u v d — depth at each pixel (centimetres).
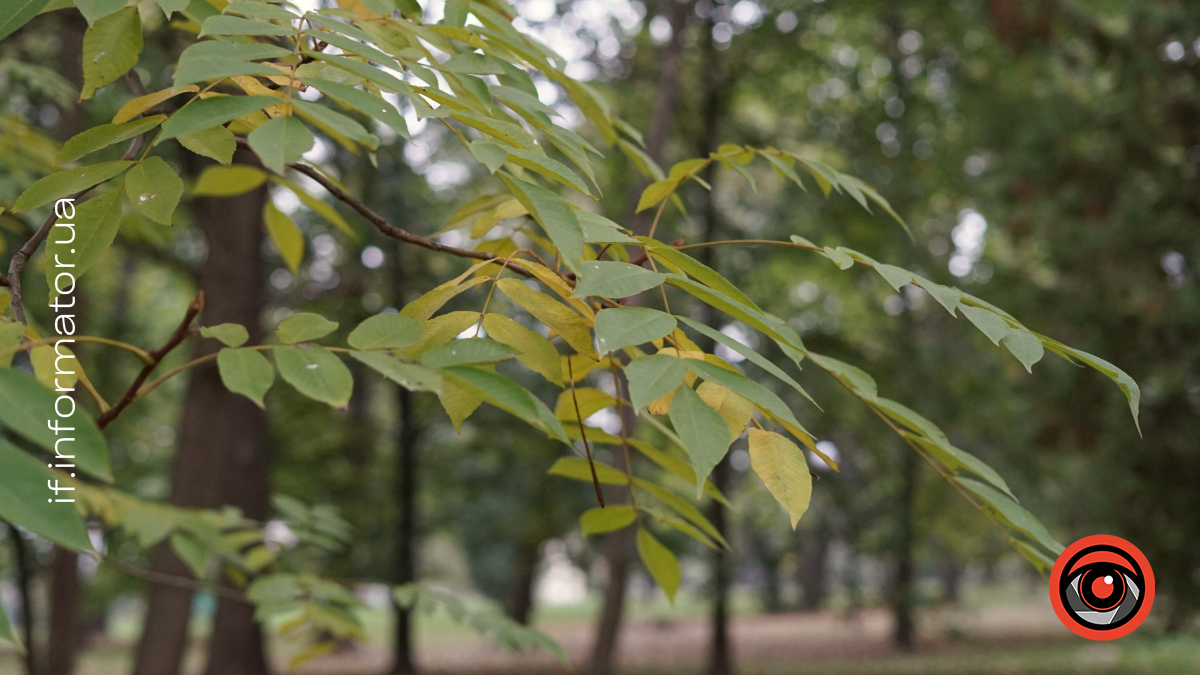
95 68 121
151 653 715
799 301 1717
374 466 1764
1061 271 1205
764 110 1750
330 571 1562
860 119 1479
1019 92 1375
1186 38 1143
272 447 1530
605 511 169
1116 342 1124
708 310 1238
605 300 137
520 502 1738
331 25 115
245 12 108
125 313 1662
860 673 1930
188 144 124
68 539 71
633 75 1446
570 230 105
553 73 179
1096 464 1211
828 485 1791
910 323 1617
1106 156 1192
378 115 98
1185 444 1138
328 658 2375
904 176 1433
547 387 1420
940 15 1397
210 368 782
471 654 2495
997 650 2222
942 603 2244
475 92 129
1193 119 1134
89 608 1795
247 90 129
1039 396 1216
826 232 1467
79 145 117
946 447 140
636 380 102
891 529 1827
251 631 1143
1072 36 1261
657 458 160
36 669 1269
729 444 101
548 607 4641
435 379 103
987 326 124
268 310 1301
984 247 1573
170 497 762
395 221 1366
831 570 4003
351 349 109
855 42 1529
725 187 1603
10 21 107
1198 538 1152
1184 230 1098
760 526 2270
